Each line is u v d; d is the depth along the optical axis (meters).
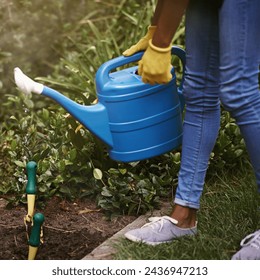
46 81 4.84
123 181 3.79
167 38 3.16
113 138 3.47
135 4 5.54
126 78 3.49
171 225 3.43
